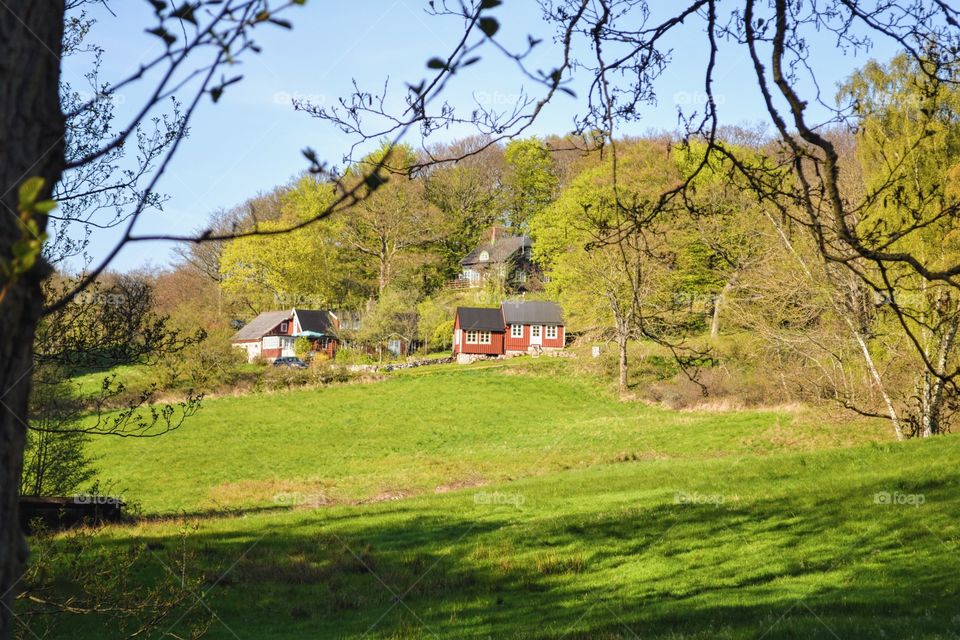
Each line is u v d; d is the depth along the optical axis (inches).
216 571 722.2
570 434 1888.5
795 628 462.9
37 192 78.1
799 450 1450.5
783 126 185.2
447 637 528.7
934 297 1046.4
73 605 421.7
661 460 1464.1
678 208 247.0
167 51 95.2
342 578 708.7
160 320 513.3
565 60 206.4
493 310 3538.4
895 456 981.8
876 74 914.7
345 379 2689.5
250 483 1487.5
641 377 2469.2
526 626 542.6
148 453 1738.4
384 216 3494.1
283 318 3639.3
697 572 652.7
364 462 1697.8
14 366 106.6
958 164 889.5
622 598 604.1
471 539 842.2
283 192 3395.7
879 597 529.7
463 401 2393.0
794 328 1261.1
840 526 725.3
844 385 1274.6
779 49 182.5
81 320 484.4
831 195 179.9
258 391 2440.9
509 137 176.9
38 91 106.7
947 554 610.5
